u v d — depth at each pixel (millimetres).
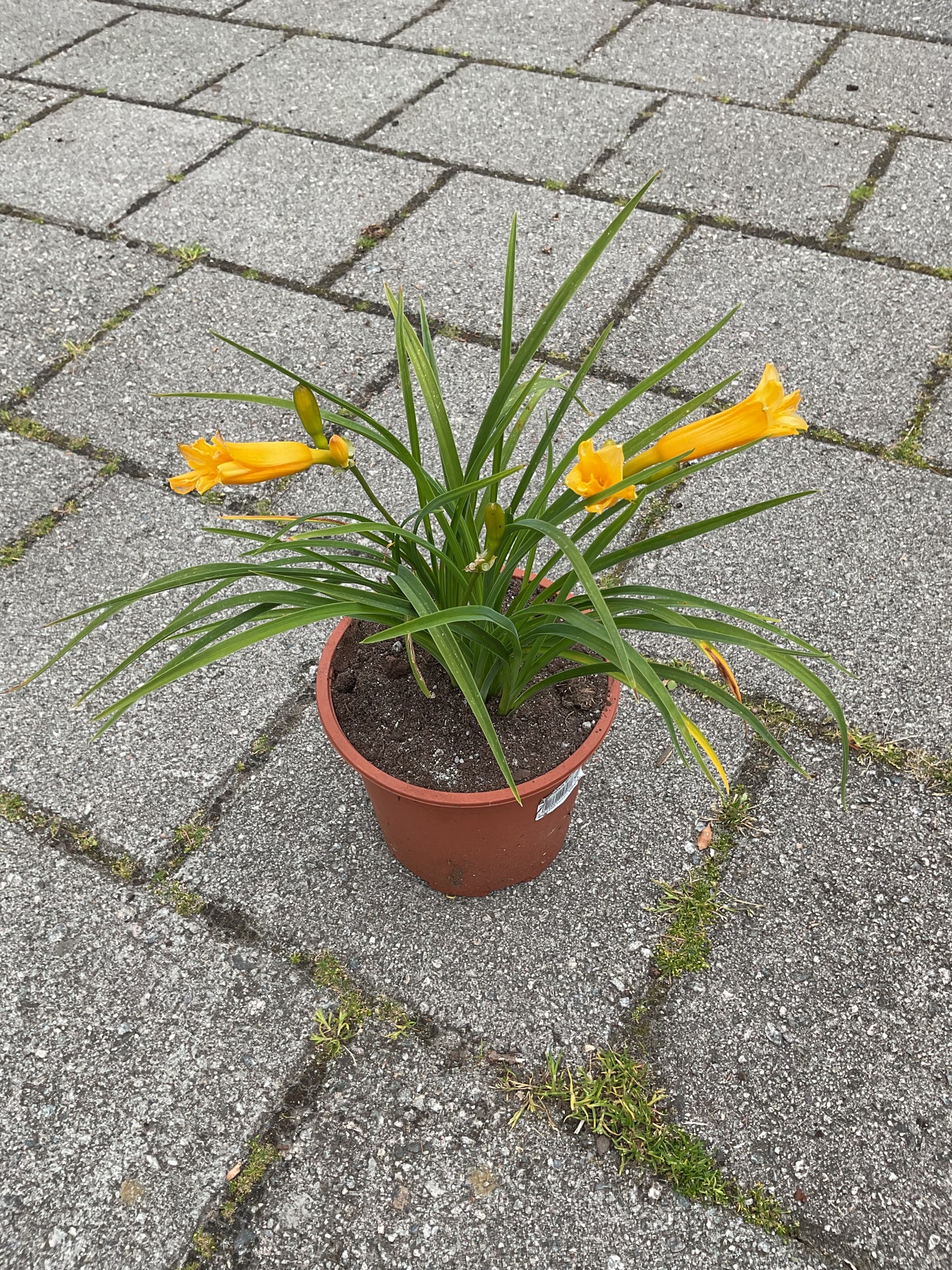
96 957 799
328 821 875
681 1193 686
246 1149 707
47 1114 724
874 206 1430
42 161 1582
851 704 933
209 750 923
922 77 1673
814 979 781
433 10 1954
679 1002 772
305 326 1308
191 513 1108
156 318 1323
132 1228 677
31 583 1047
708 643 744
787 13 1864
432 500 636
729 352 1244
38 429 1193
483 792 689
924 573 1026
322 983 783
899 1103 721
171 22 1952
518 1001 772
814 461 1132
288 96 1718
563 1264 661
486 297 1332
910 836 853
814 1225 672
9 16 1980
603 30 1857
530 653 684
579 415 1188
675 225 1423
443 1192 689
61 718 945
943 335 1248
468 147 1582
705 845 855
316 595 639
